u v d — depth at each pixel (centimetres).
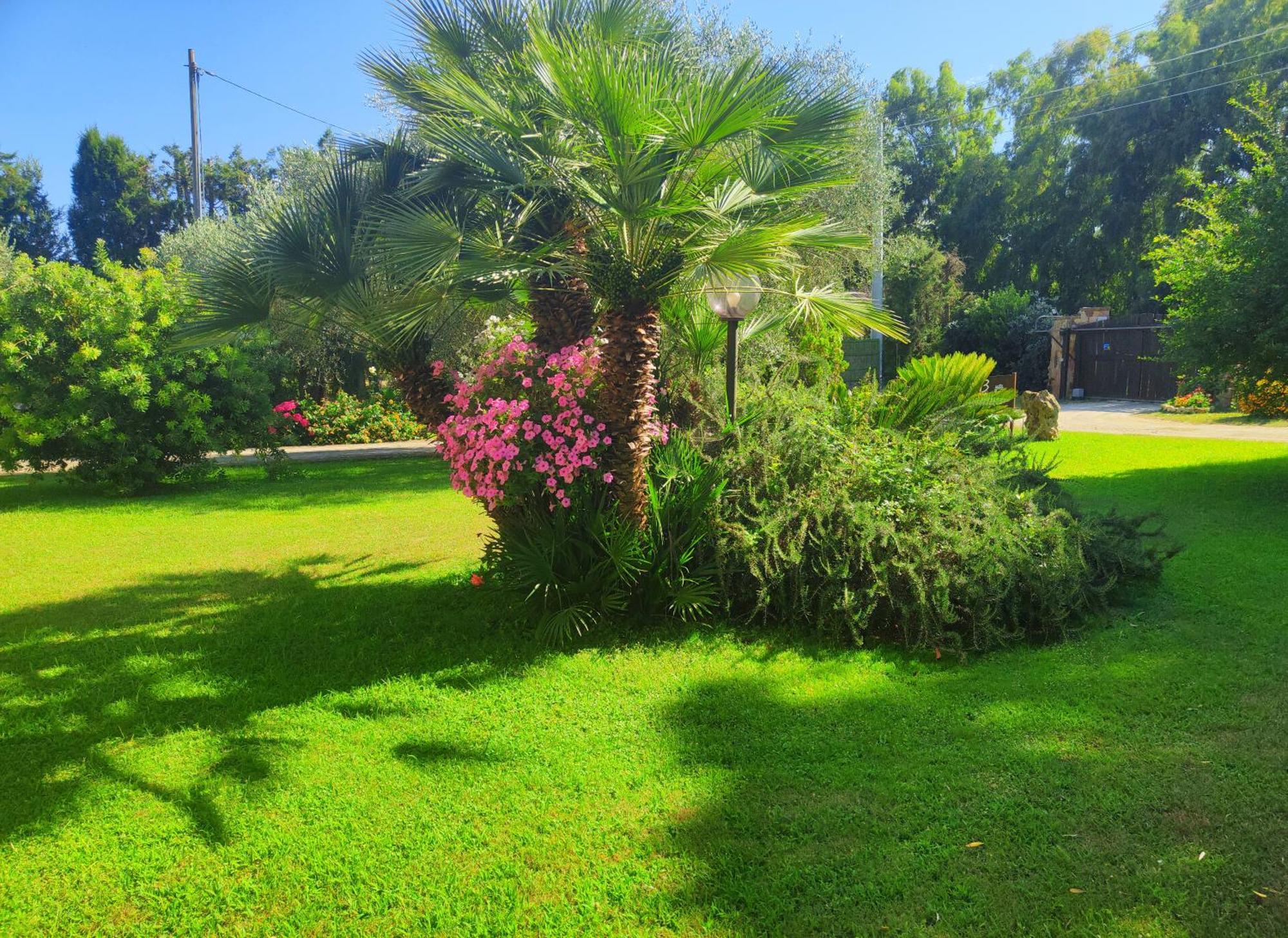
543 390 439
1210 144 2831
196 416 971
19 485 1052
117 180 4009
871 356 1449
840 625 418
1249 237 717
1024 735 306
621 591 437
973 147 3772
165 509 859
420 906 221
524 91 466
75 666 409
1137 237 3123
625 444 419
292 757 307
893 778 278
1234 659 372
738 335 600
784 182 464
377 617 476
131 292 955
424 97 495
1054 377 2536
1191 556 550
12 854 249
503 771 292
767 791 273
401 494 934
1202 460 991
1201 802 255
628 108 371
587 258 431
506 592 470
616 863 237
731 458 477
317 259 474
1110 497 766
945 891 219
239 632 457
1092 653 388
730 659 397
